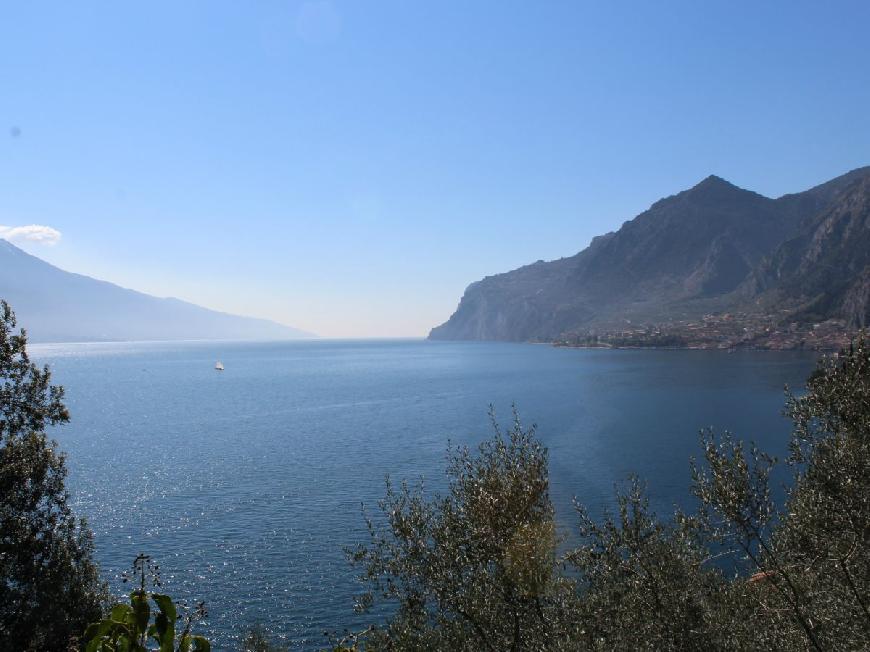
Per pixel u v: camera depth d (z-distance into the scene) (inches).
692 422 3622.0
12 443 770.8
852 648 400.8
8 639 680.4
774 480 1729.8
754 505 427.5
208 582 1424.7
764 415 3774.6
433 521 481.1
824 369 464.8
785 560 434.9
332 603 1307.8
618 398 5054.1
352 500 2095.2
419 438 3361.2
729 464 435.2
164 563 1541.6
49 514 791.1
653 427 3503.9
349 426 3912.4
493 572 463.2
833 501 411.5
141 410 5044.3
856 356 447.5
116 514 1969.7
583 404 4734.3
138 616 157.5
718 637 439.8
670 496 1989.4
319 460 2802.7
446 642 451.2
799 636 427.2
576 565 494.6
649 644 442.0
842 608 420.5
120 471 2630.4
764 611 454.6
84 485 2370.8
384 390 6550.2
